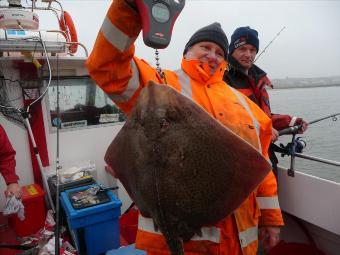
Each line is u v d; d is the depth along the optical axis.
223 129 1.14
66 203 2.47
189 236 1.18
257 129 1.52
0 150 2.41
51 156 3.18
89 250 2.39
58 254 1.72
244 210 1.40
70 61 2.91
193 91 1.47
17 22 2.73
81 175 2.96
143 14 1.04
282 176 2.38
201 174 1.13
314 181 2.16
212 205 1.15
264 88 2.41
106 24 1.14
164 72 1.49
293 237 2.51
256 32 2.30
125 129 1.26
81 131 3.30
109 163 1.34
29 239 2.61
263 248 1.61
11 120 2.97
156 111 1.13
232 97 1.55
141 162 1.18
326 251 2.31
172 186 1.13
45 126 3.12
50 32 2.67
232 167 1.13
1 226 2.88
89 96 3.31
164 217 1.14
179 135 1.12
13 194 2.37
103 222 2.44
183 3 1.11
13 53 2.77
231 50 2.37
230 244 1.35
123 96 1.33
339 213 2.03
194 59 1.53
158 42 1.04
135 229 2.80
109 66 1.21
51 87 3.10
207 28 1.57
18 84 2.97
